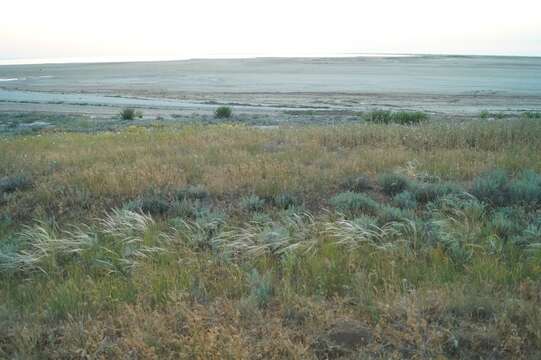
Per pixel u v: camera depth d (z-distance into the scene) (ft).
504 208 22.50
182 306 14.52
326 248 18.76
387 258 17.81
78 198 26.96
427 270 16.81
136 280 16.72
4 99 181.57
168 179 29.55
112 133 60.85
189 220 23.02
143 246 19.57
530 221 21.27
